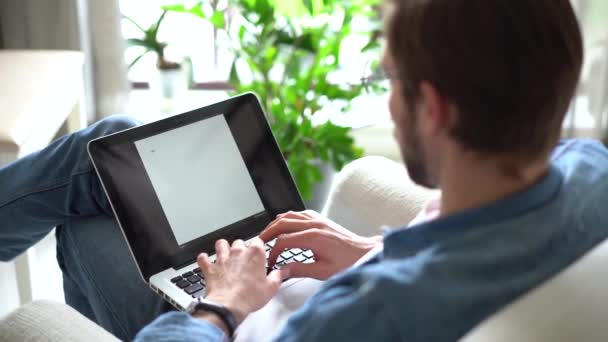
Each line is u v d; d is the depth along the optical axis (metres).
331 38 1.90
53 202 1.22
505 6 0.57
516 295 0.60
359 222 1.17
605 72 2.03
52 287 1.79
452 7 0.57
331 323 0.59
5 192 1.23
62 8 2.04
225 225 1.07
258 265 0.90
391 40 0.62
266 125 1.15
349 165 1.23
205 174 1.08
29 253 1.48
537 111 0.59
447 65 0.57
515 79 0.57
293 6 1.83
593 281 0.62
